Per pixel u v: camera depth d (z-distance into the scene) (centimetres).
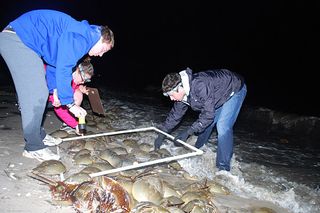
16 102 759
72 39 333
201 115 430
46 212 302
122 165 433
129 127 703
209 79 425
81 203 305
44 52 352
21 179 357
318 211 427
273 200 436
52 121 619
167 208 322
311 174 575
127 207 307
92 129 627
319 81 1675
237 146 700
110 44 358
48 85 424
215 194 418
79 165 421
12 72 354
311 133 909
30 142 396
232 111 467
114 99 1055
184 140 456
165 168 470
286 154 686
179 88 404
